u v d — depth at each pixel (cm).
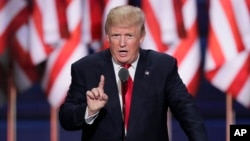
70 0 1301
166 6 1296
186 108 596
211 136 1534
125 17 567
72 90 620
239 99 1339
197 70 1320
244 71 1323
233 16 1294
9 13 1357
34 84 1545
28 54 1381
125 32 569
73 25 1305
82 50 1317
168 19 1298
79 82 616
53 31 1314
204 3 1508
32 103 1548
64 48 1313
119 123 589
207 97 1546
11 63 1396
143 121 590
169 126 1541
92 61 621
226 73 1326
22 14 1362
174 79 616
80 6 1312
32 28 1324
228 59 1302
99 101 557
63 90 1326
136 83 602
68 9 1303
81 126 587
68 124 590
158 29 1289
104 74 609
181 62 1305
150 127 593
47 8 1314
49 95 1345
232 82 1327
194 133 577
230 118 1523
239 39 1299
